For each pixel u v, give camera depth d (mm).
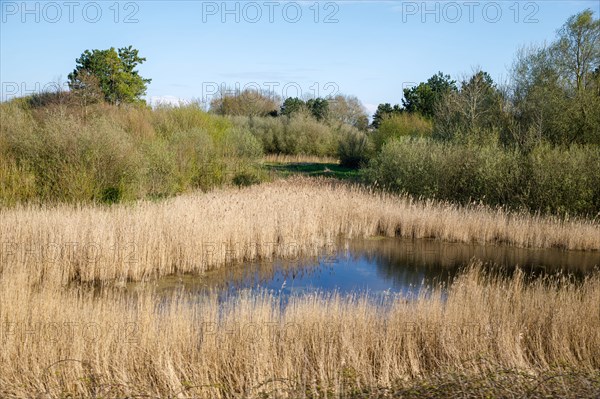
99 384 5320
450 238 14633
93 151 13680
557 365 6453
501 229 14633
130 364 5785
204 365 5785
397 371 5984
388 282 10680
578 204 15422
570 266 12273
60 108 17047
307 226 13195
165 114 22109
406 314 6973
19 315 6102
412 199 17562
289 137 38469
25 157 13531
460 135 20484
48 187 13031
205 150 18891
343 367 6066
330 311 6832
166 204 12414
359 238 14727
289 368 5844
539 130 19625
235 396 5531
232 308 7039
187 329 6230
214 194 16094
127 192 13984
